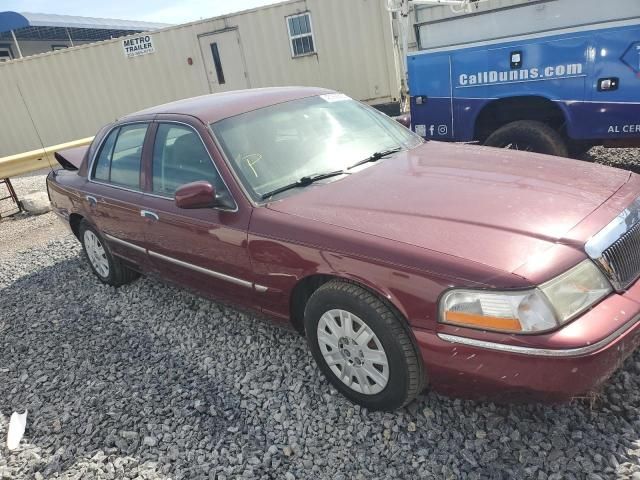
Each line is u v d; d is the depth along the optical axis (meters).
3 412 3.33
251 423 2.82
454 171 3.06
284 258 2.79
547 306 2.09
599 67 4.90
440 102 5.85
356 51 11.61
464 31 5.72
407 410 2.68
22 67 13.88
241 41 12.39
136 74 13.44
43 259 6.21
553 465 2.25
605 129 5.07
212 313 4.04
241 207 3.04
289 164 3.25
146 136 3.85
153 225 3.64
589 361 2.05
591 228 2.37
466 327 2.19
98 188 4.29
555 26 5.31
